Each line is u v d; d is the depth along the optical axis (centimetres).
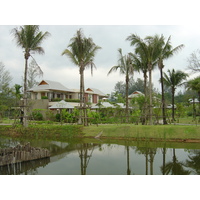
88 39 1750
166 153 1031
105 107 2567
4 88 2952
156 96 3062
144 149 1132
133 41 1669
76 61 1831
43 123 2169
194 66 2062
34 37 1858
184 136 1320
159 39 1688
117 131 1525
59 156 992
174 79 2262
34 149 970
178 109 2511
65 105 2402
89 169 770
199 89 2202
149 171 741
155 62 1947
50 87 3150
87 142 1386
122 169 768
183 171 737
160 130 1400
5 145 1345
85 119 1761
